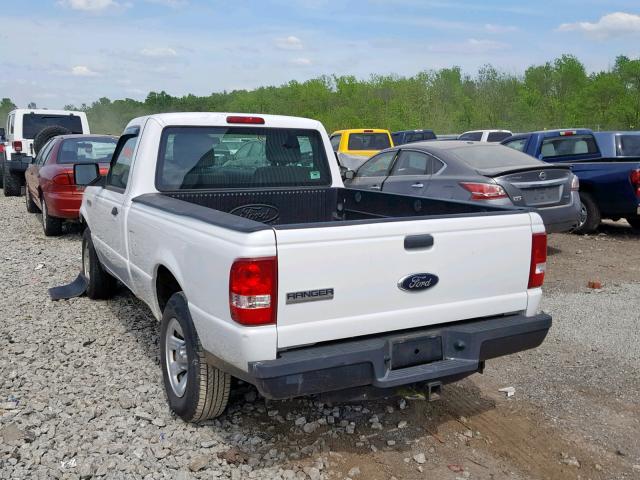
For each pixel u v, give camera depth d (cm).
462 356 356
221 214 353
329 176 553
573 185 828
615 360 506
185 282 364
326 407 420
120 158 545
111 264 559
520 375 480
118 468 345
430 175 848
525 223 375
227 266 312
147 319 597
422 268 341
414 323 344
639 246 973
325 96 6438
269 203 523
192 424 393
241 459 354
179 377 405
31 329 570
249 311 303
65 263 839
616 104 5141
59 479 335
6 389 443
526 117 5341
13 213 1348
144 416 400
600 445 381
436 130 5331
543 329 379
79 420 397
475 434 392
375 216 507
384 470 350
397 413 417
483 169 795
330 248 315
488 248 362
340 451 368
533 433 394
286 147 531
